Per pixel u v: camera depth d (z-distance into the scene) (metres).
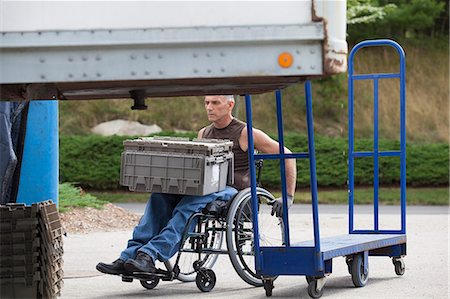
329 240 12.38
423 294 11.44
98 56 7.39
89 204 21.30
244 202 11.81
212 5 7.41
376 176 13.62
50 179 15.45
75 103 42.97
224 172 12.02
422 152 39.34
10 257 9.43
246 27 7.42
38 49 7.39
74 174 37.22
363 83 47.78
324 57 7.46
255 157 11.44
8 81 7.39
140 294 11.65
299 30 7.44
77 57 7.39
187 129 43.38
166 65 7.40
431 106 47.19
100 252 15.94
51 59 7.39
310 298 11.26
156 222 11.80
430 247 16.53
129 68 7.40
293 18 7.45
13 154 13.34
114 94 9.54
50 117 15.38
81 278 13.04
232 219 11.73
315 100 46.47
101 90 8.87
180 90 9.30
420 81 48.06
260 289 12.05
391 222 22.38
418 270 13.58
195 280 11.99
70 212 20.58
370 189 38.44
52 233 9.86
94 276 13.20
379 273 13.35
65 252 15.94
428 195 36.03
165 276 11.61
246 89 9.58
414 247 16.53
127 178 11.98
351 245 11.73
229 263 14.53
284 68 7.46
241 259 11.89
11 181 14.54
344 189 38.47
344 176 38.31
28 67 7.39
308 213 26.28
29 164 15.24
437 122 46.59
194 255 13.77
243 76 7.44
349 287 12.05
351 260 12.13
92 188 37.56
